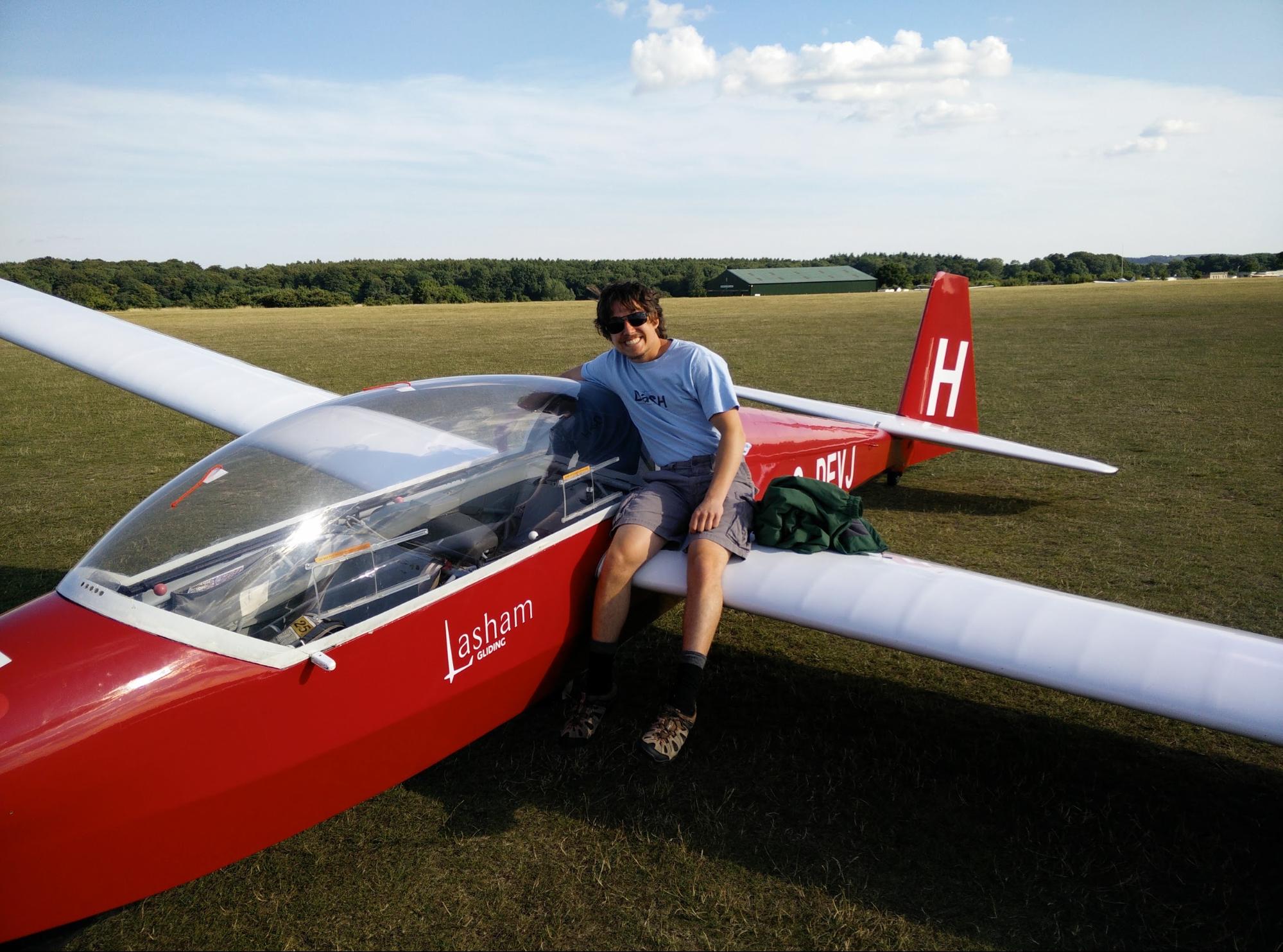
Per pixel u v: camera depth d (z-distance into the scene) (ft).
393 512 7.43
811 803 8.09
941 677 10.68
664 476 9.19
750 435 13.17
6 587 13.93
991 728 9.46
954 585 8.37
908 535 16.43
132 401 34.19
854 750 8.98
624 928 6.59
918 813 7.95
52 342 16.94
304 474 7.46
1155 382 36.09
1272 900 6.90
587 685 8.61
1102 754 8.97
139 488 20.35
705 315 100.94
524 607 8.07
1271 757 8.96
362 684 6.83
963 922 6.63
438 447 8.12
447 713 7.66
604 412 9.41
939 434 17.52
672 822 7.80
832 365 44.01
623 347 8.84
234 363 16.96
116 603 6.43
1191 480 20.24
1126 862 7.32
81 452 24.49
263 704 6.29
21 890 5.63
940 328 18.92
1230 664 7.01
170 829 6.09
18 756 5.46
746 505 9.20
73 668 5.92
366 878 7.17
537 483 8.46
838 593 8.27
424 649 7.22
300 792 6.75
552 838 7.61
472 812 7.98
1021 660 7.32
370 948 6.46
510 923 6.66
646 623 9.89
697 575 8.41
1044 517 17.49
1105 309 88.07
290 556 6.84
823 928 6.56
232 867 7.34
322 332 75.51
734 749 9.00
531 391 9.20
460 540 7.65
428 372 42.83
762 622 12.32
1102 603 8.08
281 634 6.48
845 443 15.76
